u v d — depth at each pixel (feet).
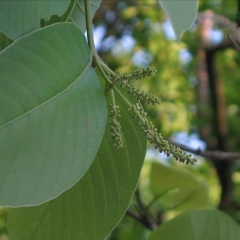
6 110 1.59
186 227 2.30
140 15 6.42
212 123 4.75
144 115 1.84
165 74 6.35
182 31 1.71
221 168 4.26
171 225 2.31
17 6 1.79
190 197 2.77
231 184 4.26
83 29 2.03
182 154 1.81
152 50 6.57
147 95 1.84
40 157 1.62
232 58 5.96
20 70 1.61
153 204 2.95
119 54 6.67
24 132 1.60
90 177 1.95
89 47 1.79
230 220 2.33
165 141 1.82
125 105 1.89
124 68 6.50
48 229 2.04
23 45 1.62
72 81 1.70
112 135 1.79
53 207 2.01
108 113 1.90
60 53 1.68
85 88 1.72
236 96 5.51
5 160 1.58
